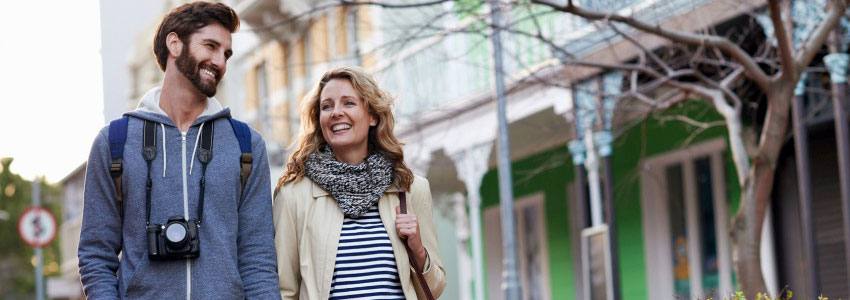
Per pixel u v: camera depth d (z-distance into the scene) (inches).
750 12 426.9
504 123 501.7
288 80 846.5
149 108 183.5
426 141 674.8
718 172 556.4
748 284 362.6
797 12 415.8
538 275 713.6
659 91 523.8
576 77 517.7
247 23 848.3
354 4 350.3
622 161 624.4
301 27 499.8
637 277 619.8
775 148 361.4
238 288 179.5
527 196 721.0
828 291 489.1
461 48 621.6
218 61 183.5
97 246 178.9
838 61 414.3
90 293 175.8
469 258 797.9
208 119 184.1
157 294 175.9
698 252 574.2
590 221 619.5
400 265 196.1
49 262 2053.4
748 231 365.4
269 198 188.4
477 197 646.5
